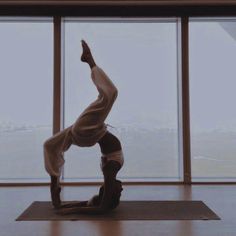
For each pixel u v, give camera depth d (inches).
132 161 198.8
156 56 203.0
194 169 198.1
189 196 156.9
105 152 124.8
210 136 199.3
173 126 200.8
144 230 102.9
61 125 196.1
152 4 194.5
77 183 191.6
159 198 152.3
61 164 127.0
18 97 199.0
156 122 200.7
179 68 201.3
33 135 198.7
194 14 197.3
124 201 145.1
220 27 203.3
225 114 200.1
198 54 201.8
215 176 198.8
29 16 196.4
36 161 197.9
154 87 201.9
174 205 136.7
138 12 196.5
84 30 202.8
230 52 202.2
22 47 200.5
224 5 195.9
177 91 201.8
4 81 199.0
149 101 201.3
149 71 202.4
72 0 189.8
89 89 200.5
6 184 191.0
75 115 199.6
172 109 201.3
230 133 200.1
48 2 191.9
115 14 196.5
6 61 199.6
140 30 203.6
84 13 196.1
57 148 126.0
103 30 203.2
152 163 199.2
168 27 203.3
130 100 201.0
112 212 125.3
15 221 113.8
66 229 104.1
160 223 110.9
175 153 199.9
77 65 201.3
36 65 200.1
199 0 191.0
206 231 101.8
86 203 130.2
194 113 199.6
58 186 128.0
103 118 122.3
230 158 199.5
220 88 200.7
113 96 122.0
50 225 108.7
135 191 170.9
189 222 112.0
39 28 201.3
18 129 198.4
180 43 200.5
